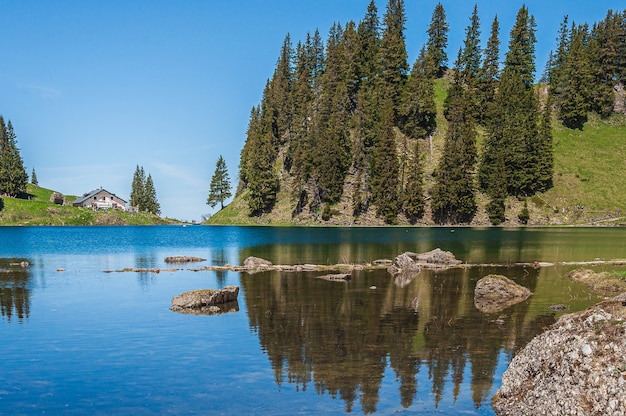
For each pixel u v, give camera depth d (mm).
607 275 30859
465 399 12570
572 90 148250
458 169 117188
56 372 14633
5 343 17766
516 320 21094
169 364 15258
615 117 154875
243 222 133750
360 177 126688
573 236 78375
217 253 55531
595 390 9828
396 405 12195
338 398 12602
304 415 11602
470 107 143000
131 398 12664
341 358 15820
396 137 139625
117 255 54594
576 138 145625
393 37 148500
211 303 24375
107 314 22656
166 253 56719
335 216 123188
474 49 153125
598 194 124125
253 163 133125
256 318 21625
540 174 125125
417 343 17516
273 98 154875
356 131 131625
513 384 12406
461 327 19859
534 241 68500
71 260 48875
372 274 36562
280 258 48562
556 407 10453
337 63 152875
